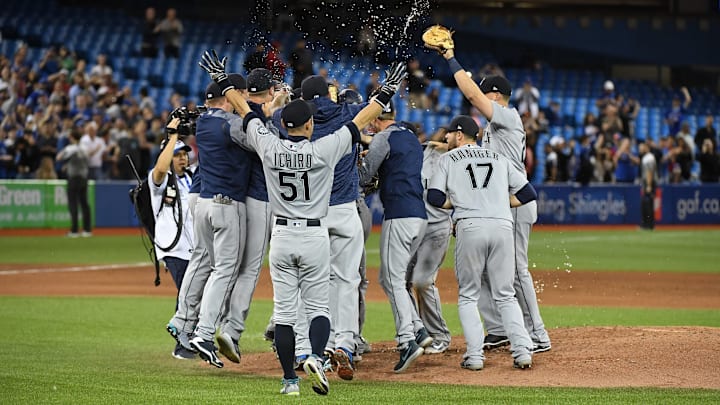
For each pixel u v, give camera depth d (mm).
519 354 32344
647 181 110750
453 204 33094
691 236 102375
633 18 144000
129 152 100188
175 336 35094
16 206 99250
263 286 61156
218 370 33844
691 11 144625
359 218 32594
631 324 45906
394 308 33062
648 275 68500
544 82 140250
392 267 33188
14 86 104562
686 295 58094
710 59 145250
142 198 38312
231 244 33156
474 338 32750
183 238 37844
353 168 32094
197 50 127812
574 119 133875
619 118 125438
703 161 121938
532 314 34969
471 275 32844
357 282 32312
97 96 105500
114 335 42156
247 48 126625
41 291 57406
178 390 29719
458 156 33156
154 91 118812
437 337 36406
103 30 128375
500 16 142125
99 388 29969
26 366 34062
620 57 144625
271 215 33969
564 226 113250
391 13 120812
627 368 31906
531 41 143250
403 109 121875
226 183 33125
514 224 34844
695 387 29344
